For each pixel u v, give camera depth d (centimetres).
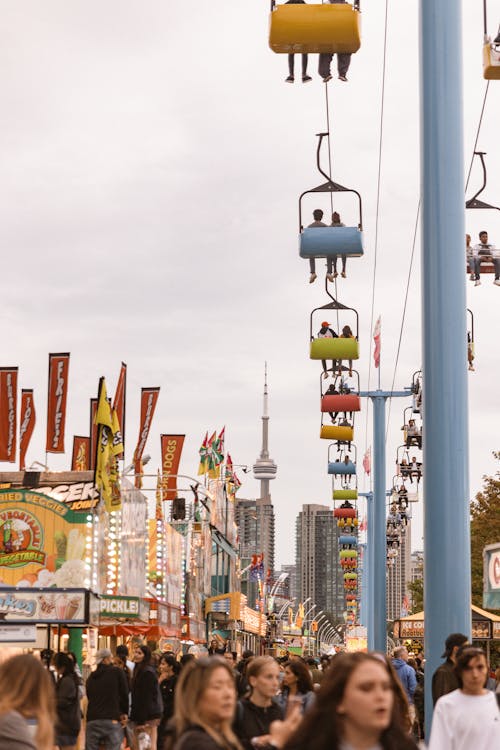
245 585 17188
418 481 5525
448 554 1831
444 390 1853
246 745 1170
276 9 1906
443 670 1588
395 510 7950
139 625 4594
